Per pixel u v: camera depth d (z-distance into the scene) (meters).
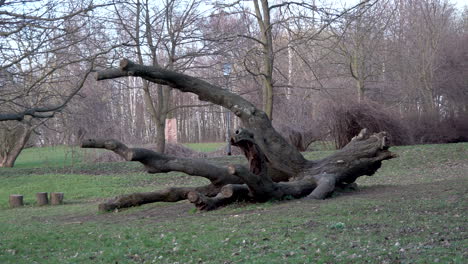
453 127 36.16
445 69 39.62
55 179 26.95
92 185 25.44
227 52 29.31
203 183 25.06
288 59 38.16
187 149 36.16
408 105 40.59
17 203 20.89
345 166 15.72
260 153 13.52
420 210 11.04
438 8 41.34
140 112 52.97
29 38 13.05
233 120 62.53
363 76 36.59
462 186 14.46
